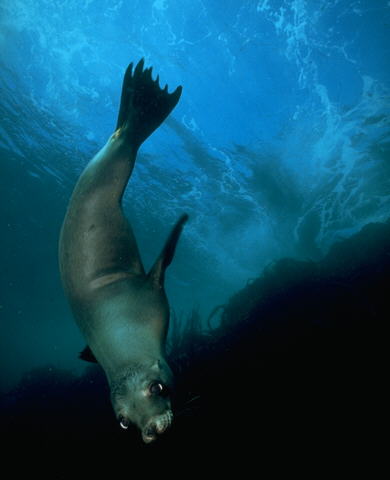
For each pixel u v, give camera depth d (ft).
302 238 59.41
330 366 12.50
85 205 6.44
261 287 21.74
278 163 44.01
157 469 12.92
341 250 22.59
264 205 52.11
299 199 49.73
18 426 22.30
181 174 48.24
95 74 37.09
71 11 32.19
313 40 31.68
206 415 13.07
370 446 10.08
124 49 34.63
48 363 30.66
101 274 6.35
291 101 36.81
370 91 34.71
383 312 14.20
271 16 30.22
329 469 10.09
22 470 18.71
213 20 31.09
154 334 6.24
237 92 36.86
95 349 6.26
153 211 57.57
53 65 36.99
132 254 6.70
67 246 6.41
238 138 41.47
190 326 21.12
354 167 43.62
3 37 35.50
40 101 41.09
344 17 29.63
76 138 45.19
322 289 16.89
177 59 34.94
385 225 22.17
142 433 5.25
